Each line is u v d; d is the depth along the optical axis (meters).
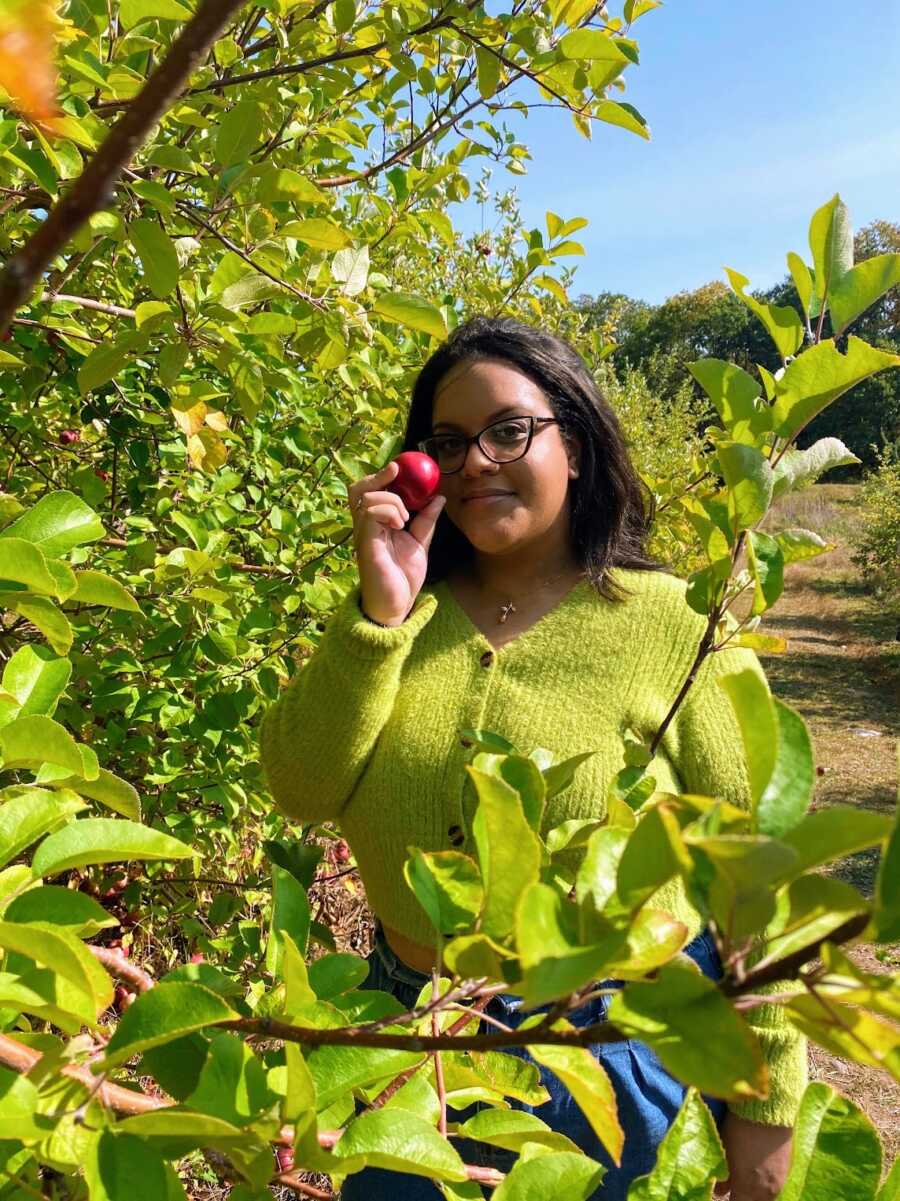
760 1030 1.47
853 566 17.75
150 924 2.69
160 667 2.29
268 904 2.94
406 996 1.67
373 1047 0.62
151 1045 0.60
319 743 1.58
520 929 0.47
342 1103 0.77
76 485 2.29
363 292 1.88
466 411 1.59
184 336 1.49
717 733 1.53
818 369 0.99
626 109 1.75
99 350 1.44
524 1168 0.73
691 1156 0.73
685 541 3.85
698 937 1.53
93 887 2.55
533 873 0.58
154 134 1.80
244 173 1.43
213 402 2.58
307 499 2.82
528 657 1.59
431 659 1.65
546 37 1.96
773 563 1.05
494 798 0.57
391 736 1.61
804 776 0.48
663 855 0.48
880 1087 3.81
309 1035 0.64
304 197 1.47
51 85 0.27
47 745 0.84
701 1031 0.46
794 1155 0.69
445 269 4.93
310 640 2.54
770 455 1.07
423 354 2.95
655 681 1.55
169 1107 0.67
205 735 2.27
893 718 8.91
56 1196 0.72
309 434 2.78
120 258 2.29
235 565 2.55
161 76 0.32
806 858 0.43
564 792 1.48
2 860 0.80
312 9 2.06
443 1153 0.67
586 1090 0.54
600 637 1.57
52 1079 0.62
